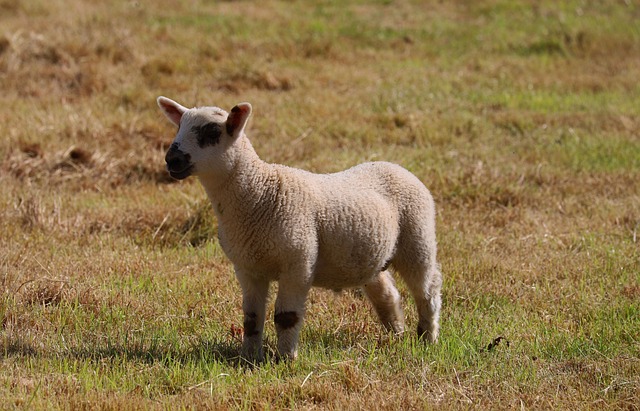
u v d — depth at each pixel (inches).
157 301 638.5
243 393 486.0
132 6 1701.5
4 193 847.7
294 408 470.6
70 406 463.2
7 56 1284.4
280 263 514.0
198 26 1594.5
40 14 1565.0
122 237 772.6
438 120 1147.3
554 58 1563.7
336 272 538.3
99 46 1358.3
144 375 506.3
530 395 496.4
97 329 589.0
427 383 507.5
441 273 661.3
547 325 617.6
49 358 530.0
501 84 1387.8
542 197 914.1
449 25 1758.1
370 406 475.2
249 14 1740.9
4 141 967.0
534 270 725.3
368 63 1469.0
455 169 955.3
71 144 968.9
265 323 604.4
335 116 1148.5
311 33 1608.0
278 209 507.5
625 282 694.5
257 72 1311.5
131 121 1059.9
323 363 526.3
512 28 1749.5
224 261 728.3
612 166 1013.8
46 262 696.4
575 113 1226.0
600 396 497.4
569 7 1879.9
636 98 1323.8
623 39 1626.5
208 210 803.4
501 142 1104.2
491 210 874.8
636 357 550.0
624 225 836.0
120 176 925.8
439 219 827.4
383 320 606.2
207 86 1264.8
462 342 571.5
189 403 471.5
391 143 1080.2
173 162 502.0
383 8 1916.8
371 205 538.9
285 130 1087.0
